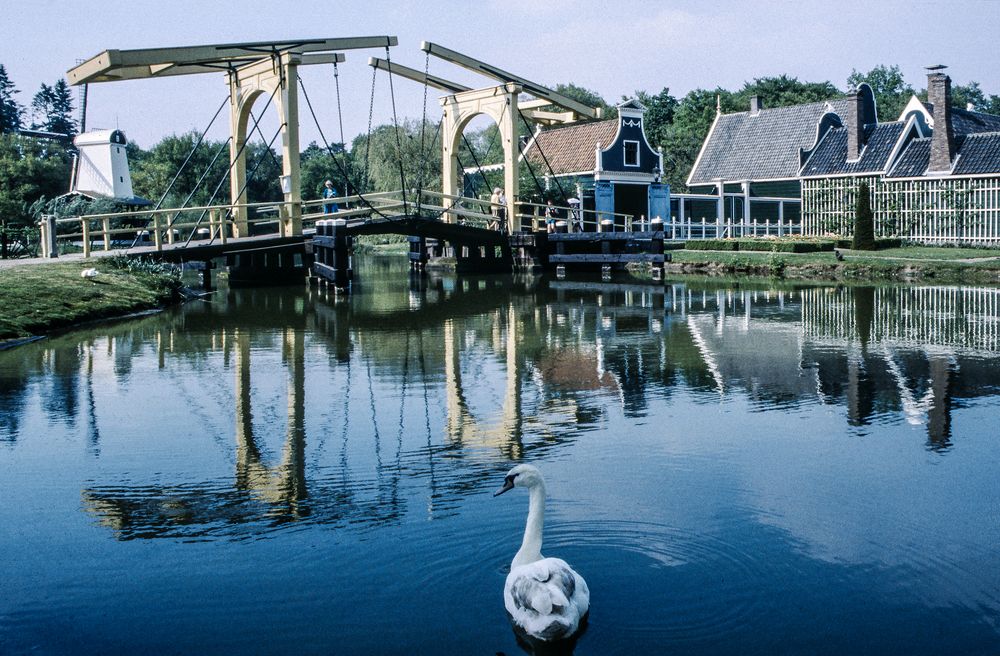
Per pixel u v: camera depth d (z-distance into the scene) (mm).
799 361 14664
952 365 14109
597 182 45500
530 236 35594
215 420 10914
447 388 12750
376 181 61875
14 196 47625
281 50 28266
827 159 46844
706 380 13172
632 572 6359
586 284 31047
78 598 6160
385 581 6324
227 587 6281
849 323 19438
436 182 60125
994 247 38750
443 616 5801
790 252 38594
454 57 31641
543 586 5348
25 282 20703
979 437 9836
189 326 19500
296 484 8445
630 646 5391
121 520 7566
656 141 79375
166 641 5578
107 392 12492
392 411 11336
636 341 17078
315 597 6113
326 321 20438
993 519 7359
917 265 31328
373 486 8344
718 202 50938
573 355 15477
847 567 6457
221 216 28562
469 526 7277
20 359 15172
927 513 7516
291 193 29766
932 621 5695
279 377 13594
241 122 30844
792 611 5812
